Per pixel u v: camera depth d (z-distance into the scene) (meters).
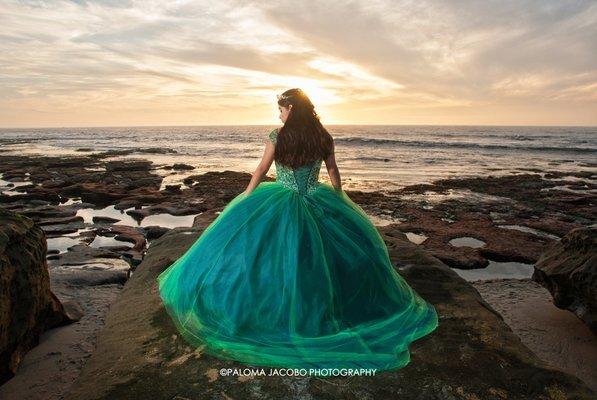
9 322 3.39
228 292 3.03
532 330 5.14
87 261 7.73
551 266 5.26
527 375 2.66
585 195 17.14
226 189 18.23
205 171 27.59
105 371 2.75
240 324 2.93
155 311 3.53
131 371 2.72
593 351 4.63
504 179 22.11
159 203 15.38
